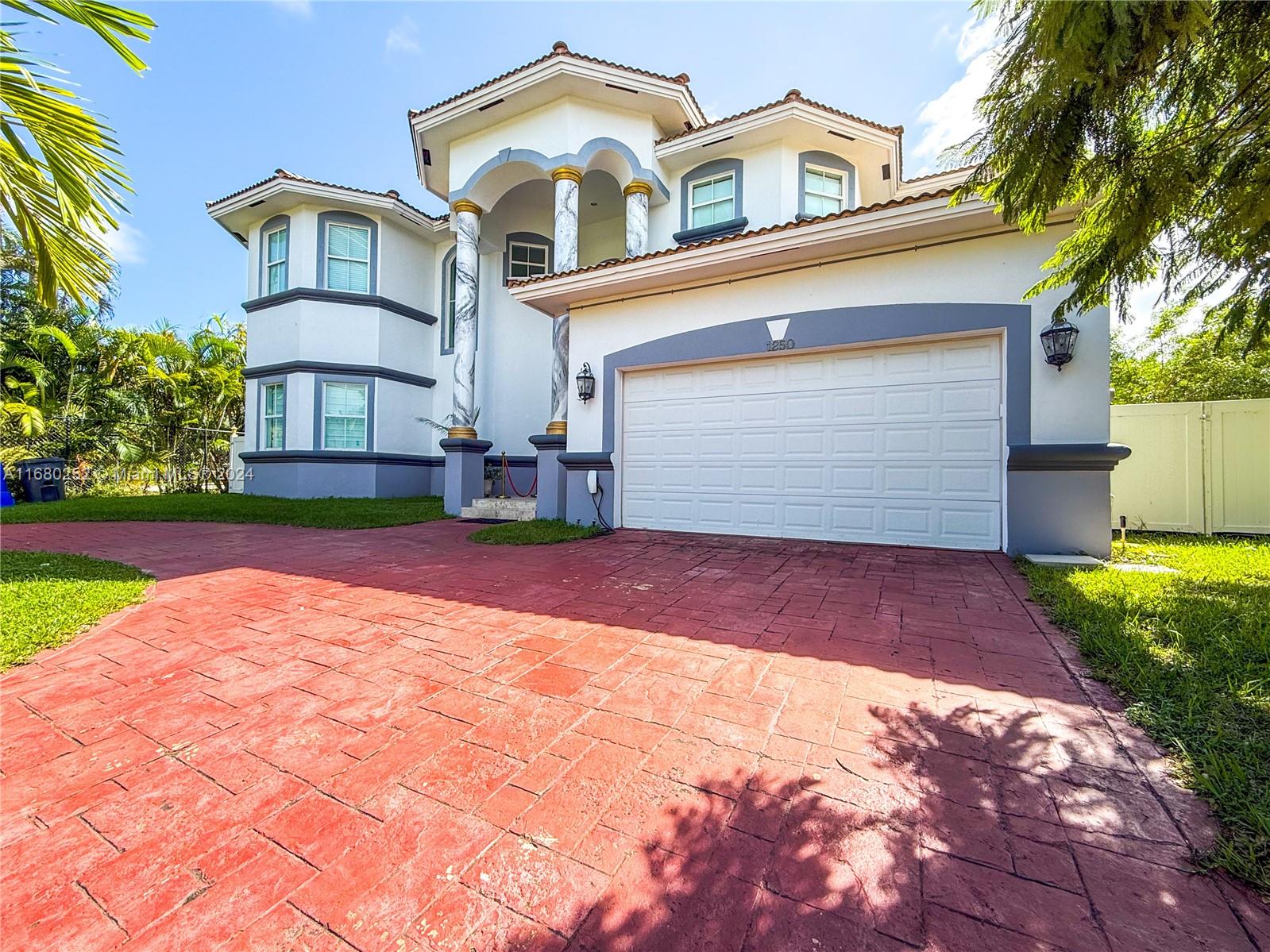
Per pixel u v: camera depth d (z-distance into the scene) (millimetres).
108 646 3635
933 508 6410
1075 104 2895
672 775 2143
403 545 7547
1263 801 1797
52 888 1634
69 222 3855
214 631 3924
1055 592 4273
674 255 7199
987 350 6172
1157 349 11883
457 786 2102
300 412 13281
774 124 10164
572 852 1744
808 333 6902
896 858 1680
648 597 4652
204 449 16984
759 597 4566
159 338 15414
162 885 1640
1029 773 2090
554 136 10109
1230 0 2555
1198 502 7484
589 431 8586
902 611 4117
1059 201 3455
